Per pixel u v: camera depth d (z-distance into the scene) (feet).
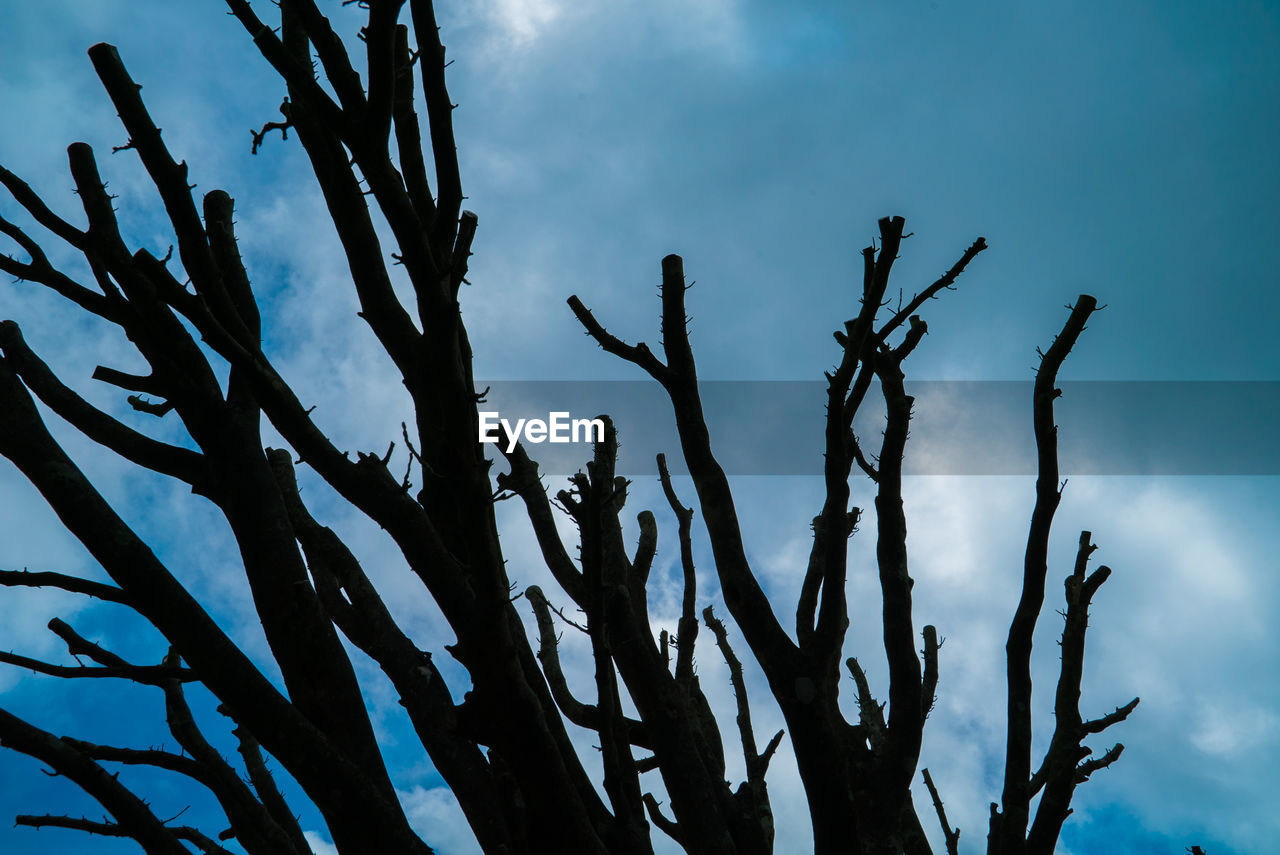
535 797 12.35
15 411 13.56
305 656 13.50
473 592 12.67
